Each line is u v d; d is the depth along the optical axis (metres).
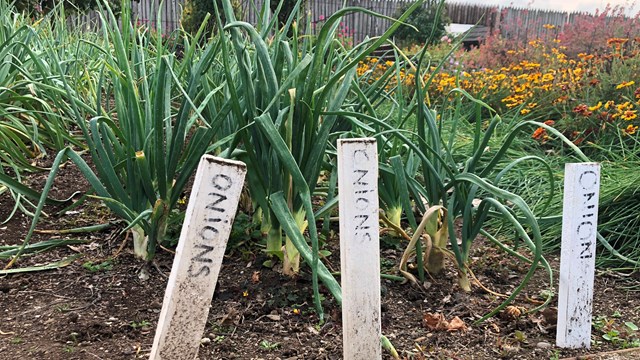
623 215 3.05
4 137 3.15
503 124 5.11
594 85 5.11
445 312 2.28
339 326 2.09
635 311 2.44
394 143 2.66
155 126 2.25
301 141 2.26
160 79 2.22
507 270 2.69
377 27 12.16
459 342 2.07
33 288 2.27
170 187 2.42
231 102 2.30
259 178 2.35
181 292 1.48
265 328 2.06
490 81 6.15
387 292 2.38
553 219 2.56
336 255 2.64
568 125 4.77
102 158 2.38
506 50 7.74
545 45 7.62
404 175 2.41
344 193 1.74
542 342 2.10
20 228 2.75
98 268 2.41
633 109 4.56
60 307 2.13
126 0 2.76
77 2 7.32
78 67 3.96
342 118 2.80
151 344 1.93
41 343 1.91
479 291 2.48
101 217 2.91
